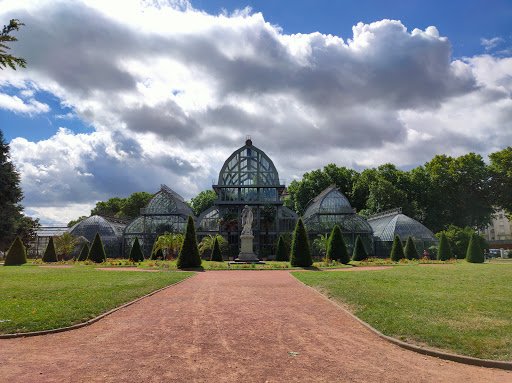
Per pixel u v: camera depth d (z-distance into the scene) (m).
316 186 102.06
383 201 85.44
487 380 7.90
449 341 10.26
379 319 12.84
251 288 21.89
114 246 74.19
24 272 32.50
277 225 79.56
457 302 15.23
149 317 13.96
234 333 11.62
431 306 14.48
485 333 10.79
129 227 75.06
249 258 44.66
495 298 16.06
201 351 9.70
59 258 63.31
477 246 47.78
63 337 11.16
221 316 14.13
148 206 75.81
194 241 38.34
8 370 8.20
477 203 84.12
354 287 19.83
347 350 9.95
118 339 10.90
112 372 8.07
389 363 8.94
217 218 79.88
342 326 12.66
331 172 104.38
